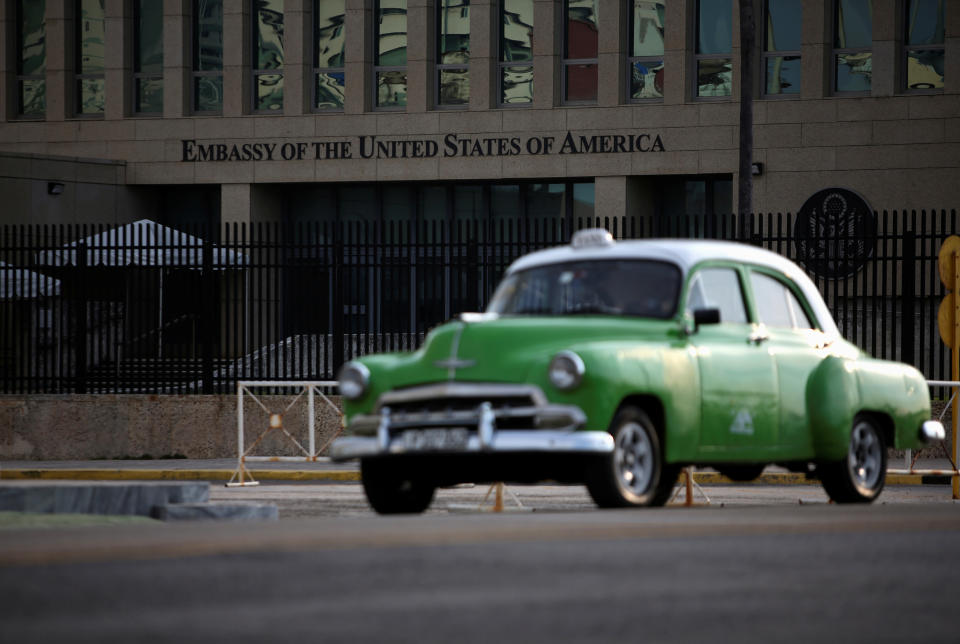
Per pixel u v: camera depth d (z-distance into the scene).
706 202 42.50
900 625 6.01
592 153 42.09
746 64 26.92
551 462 12.31
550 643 5.47
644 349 12.48
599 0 42.50
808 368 14.15
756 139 40.88
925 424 15.36
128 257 34.78
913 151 39.66
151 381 28.94
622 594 6.70
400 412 12.62
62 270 29.06
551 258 13.77
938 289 38.16
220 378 28.48
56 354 31.41
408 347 27.16
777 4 41.31
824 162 40.31
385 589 6.77
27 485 12.70
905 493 19.89
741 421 13.28
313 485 22.09
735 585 7.03
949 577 7.42
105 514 12.94
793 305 14.44
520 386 12.06
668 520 10.29
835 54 40.88
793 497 19.03
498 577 7.18
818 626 5.95
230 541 8.53
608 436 11.97
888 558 8.16
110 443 28.75
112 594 6.57
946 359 36.47
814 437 14.10
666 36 41.72
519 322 12.56
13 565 7.52
